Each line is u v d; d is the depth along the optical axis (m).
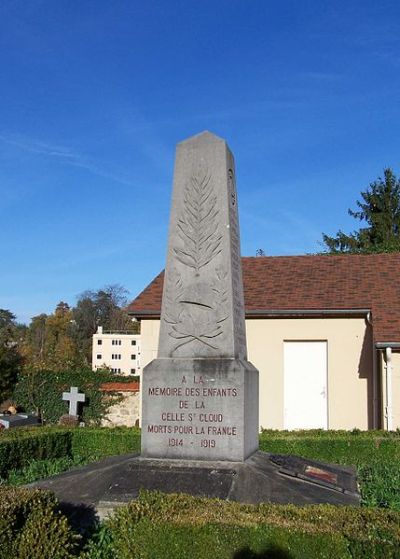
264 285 20.31
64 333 67.00
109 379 23.81
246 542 4.82
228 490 7.22
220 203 8.77
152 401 8.34
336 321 18.56
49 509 5.36
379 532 4.88
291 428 18.53
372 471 10.95
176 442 8.19
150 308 19.23
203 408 8.16
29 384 23.88
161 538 4.92
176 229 8.86
